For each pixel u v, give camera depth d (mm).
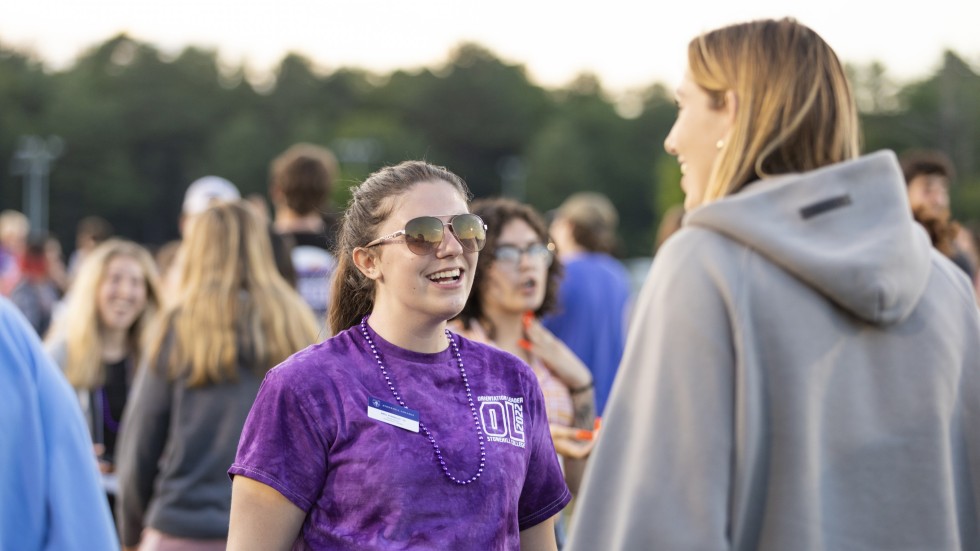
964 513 2320
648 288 2283
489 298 4258
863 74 69875
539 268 4258
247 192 111000
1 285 13312
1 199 106125
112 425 5492
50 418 2762
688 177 2535
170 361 4250
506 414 2684
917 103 66750
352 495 2477
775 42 2373
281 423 2523
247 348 4254
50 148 107000
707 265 2193
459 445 2555
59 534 2682
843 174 2254
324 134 118688
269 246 4516
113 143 112312
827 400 2160
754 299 2166
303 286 6070
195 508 4168
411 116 128250
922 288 2256
